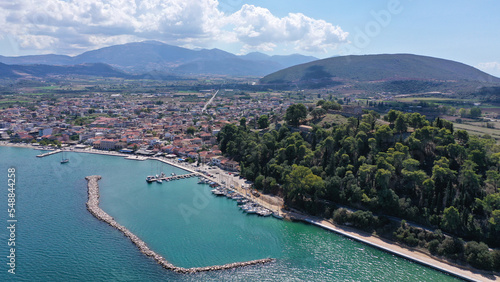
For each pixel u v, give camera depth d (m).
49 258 177.12
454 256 182.62
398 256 189.62
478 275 171.25
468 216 194.88
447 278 171.12
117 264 173.12
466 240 191.38
